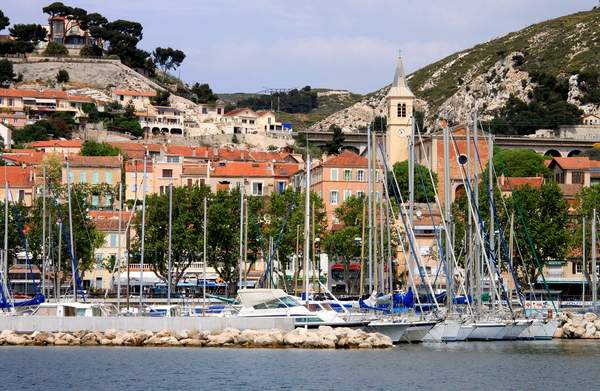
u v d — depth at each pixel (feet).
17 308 625.41
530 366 515.50
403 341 582.76
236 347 549.54
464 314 617.62
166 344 553.23
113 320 567.59
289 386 451.94
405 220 645.92
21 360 512.22
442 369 501.56
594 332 633.61
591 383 471.62
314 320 568.41
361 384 458.91
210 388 448.65
